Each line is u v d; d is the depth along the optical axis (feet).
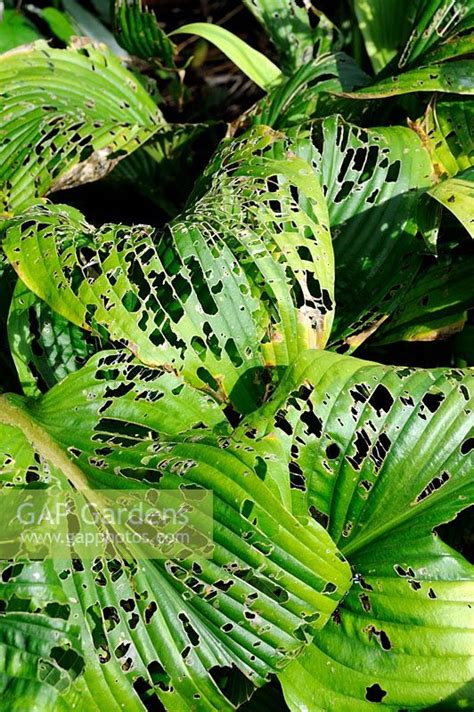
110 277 3.09
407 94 3.98
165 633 2.91
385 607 3.00
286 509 2.85
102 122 3.75
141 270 3.12
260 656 2.90
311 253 3.18
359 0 4.11
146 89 4.42
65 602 2.86
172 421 3.04
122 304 3.07
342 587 2.89
